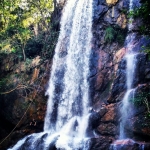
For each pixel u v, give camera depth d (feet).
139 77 41.11
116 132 39.40
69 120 48.19
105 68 46.96
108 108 41.81
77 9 57.52
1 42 61.82
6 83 55.42
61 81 52.65
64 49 55.67
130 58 43.32
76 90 49.65
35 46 60.44
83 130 44.01
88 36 52.60
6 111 52.85
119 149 34.04
